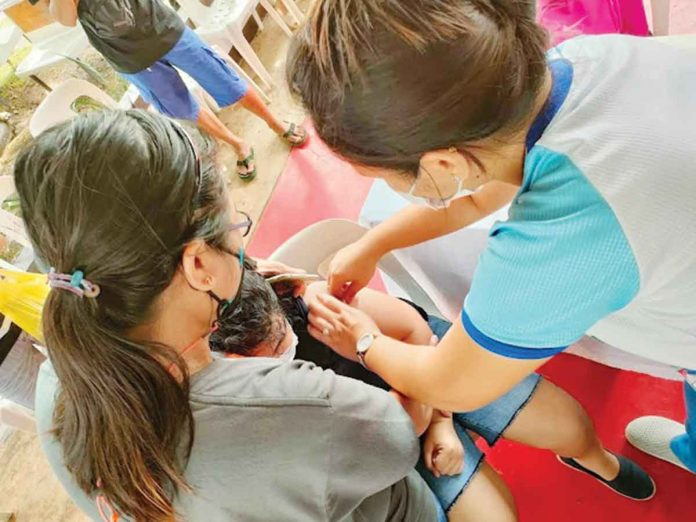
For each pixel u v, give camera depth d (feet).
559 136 1.86
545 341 2.14
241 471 2.08
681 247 1.90
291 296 3.63
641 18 4.25
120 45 6.56
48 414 2.44
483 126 1.77
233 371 2.21
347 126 1.84
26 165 1.89
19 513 6.43
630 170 1.80
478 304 2.15
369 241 3.79
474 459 3.56
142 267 1.87
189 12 8.50
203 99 8.63
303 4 10.13
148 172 1.84
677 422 4.50
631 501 4.50
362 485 2.44
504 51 1.65
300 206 7.61
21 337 4.48
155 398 1.98
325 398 2.28
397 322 3.78
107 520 2.35
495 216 3.82
